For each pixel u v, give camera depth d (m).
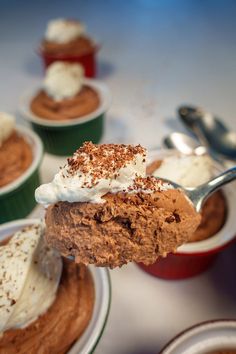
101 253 0.13
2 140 0.26
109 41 0.54
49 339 0.15
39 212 0.26
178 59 0.47
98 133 0.32
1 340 0.15
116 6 0.68
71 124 0.30
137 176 0.14
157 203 0.14
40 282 0.16
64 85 0.31
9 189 0.24
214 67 0.45
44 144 0.32
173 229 0.14
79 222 0.13
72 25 0.41
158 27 0.58
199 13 0.63
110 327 0.18
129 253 0.14
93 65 0.43
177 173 0.20
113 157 0.14
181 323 0.18
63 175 0.14
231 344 0.14
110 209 0.13
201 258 0.19
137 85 0.42
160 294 0.20
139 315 0.19
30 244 0.16
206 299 0.19
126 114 0.36
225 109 0.36
